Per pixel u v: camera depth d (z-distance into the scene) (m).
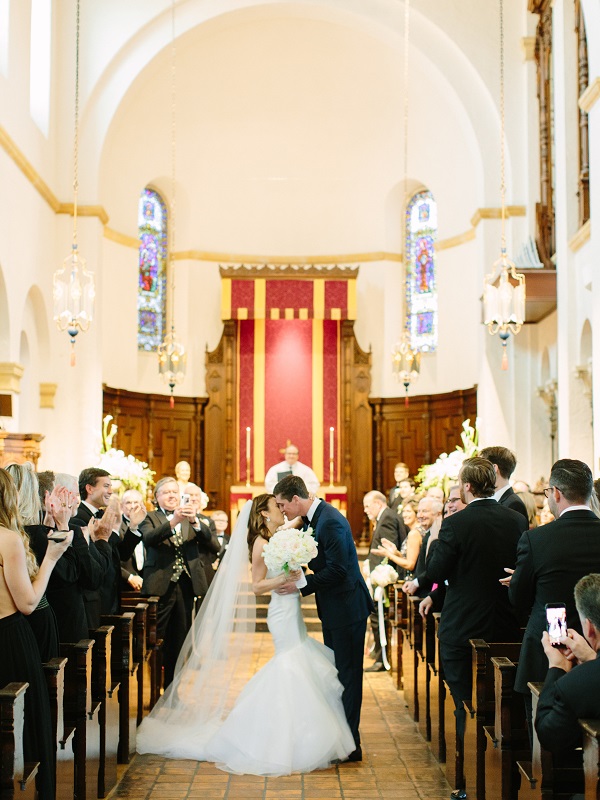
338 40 15.78
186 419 17.33
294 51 16.03
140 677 6.75
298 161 17.73
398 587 8.74
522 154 14.17
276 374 17.50
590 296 11.04
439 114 16.38
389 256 17.92
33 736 4.05
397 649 8.77
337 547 6.24
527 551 4.38
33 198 12.68
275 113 17.08
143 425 16.73
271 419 17.44
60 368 13.91
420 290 17.78
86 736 5.04
